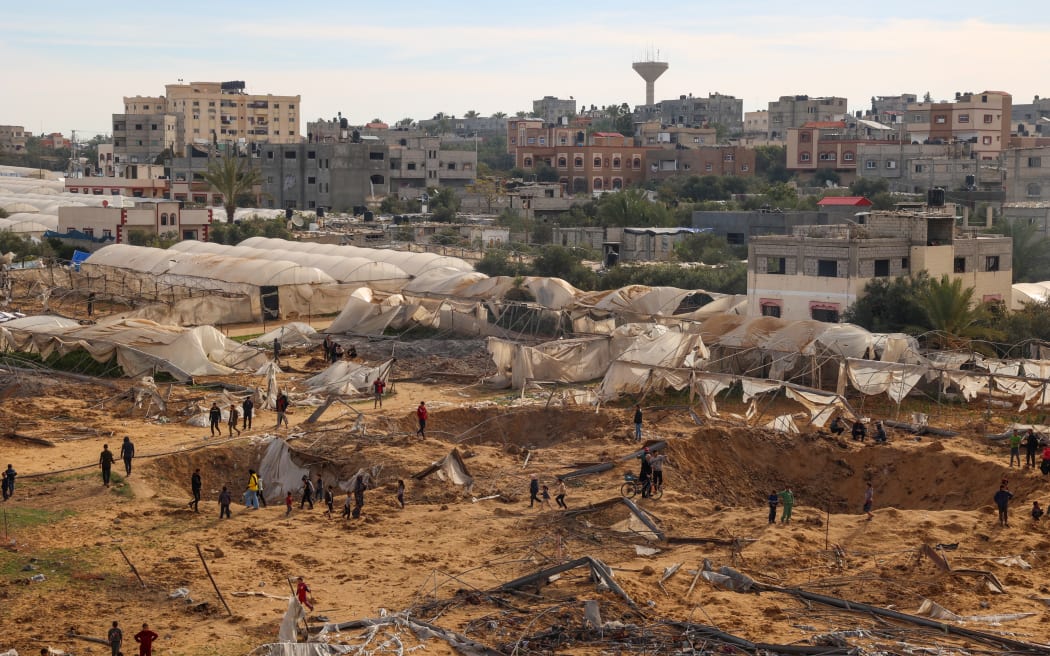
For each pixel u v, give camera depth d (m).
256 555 38.59
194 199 187.50
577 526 40.78
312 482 47.69
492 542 39.78
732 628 31.75
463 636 31.03
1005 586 35.16
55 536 39.88
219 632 31.88
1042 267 100.75
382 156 195.75
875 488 48.84
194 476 43.38
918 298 69.56
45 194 183.88
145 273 98.62
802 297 74.56
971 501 46.06
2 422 54.94
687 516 42.31
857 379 57.09
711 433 51.47
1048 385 56.59
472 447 51.59
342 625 31.83
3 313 78.00
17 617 32.75
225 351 68.31
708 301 83.25
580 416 56.06
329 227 149.50
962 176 170.25
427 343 76.00
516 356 64.44
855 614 32.94
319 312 91.62
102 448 51.09
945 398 59.69
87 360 66.44
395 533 40.88
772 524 40.84
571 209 165.88
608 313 78.75
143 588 35.34
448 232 144.88
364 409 58.72
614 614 32.69
